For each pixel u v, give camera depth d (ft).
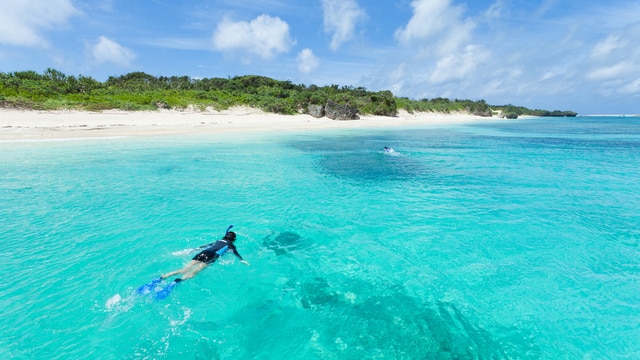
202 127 122.93
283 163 62.28
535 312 18.90
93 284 20.89
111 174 49.67
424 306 19.40
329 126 157.58
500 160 69.77
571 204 38.32
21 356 14.85
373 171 56.54
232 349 15.81
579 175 54.65
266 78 312.29
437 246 27.22
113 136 90.58
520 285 21.62
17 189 41.06
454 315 18.63
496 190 44.57
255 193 41.93
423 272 23.25
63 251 25.16
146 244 26.61
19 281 20.99
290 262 24.43
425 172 56.13
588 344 16.48
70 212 33.55
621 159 72.23
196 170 54.19
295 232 29.91
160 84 256.11
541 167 61.77
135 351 15.44
